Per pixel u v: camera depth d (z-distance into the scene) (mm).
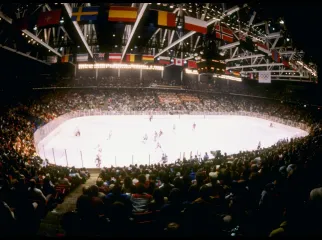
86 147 31188
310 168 6570
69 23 29094
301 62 36562
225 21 24750
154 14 18984
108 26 32656
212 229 4258
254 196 6344
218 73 24156
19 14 21969
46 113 39875
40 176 11719
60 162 25406
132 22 17281
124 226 4219
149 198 6434
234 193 6176
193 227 4199
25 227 4234
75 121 44500
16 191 5469
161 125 47062
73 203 9023
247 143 38312
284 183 5941
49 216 6895
